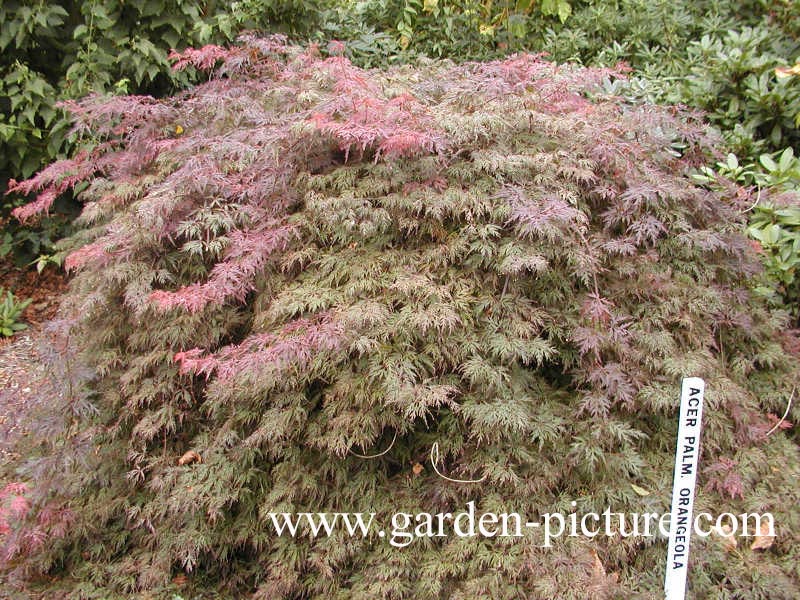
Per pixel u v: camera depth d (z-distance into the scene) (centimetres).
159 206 248
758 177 330
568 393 244
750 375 278
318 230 250
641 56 465
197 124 315
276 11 436
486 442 223
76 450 243
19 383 345
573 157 255
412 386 210
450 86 293
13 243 440
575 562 207
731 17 478
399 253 241
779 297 319
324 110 242
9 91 391
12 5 383
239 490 231
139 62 400
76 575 243
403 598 215
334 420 219
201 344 248
